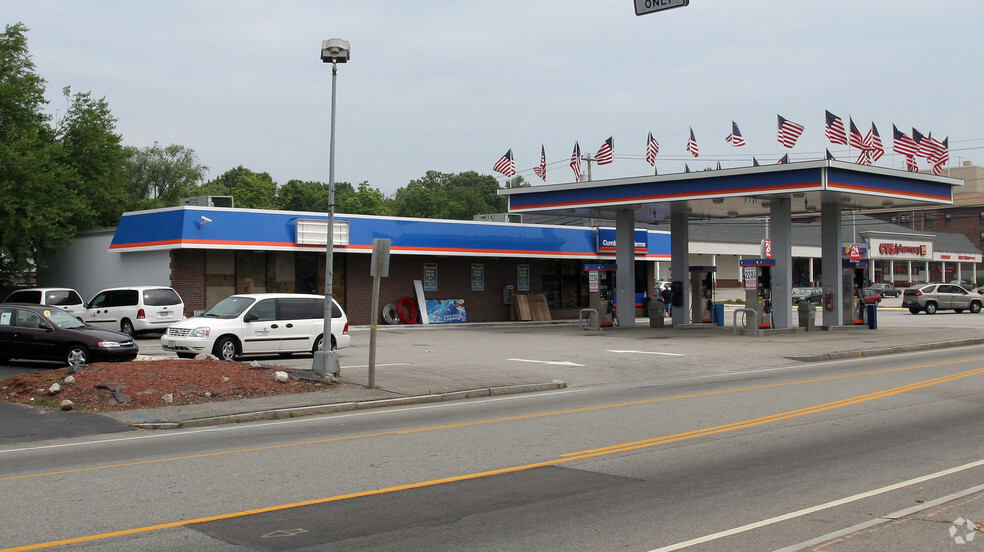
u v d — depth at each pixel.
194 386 15.20
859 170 29.39
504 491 8.25
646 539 6.59
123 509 7.55
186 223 29.95
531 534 6.75
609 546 6.41
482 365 20.80
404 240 35.62
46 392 14.63
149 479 8.83
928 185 33.12
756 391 16.20
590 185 34.19
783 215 31.59
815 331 32.88
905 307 52.44
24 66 40.66
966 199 100.50
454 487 8.43
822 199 32.78
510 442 10.98
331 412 14.62
